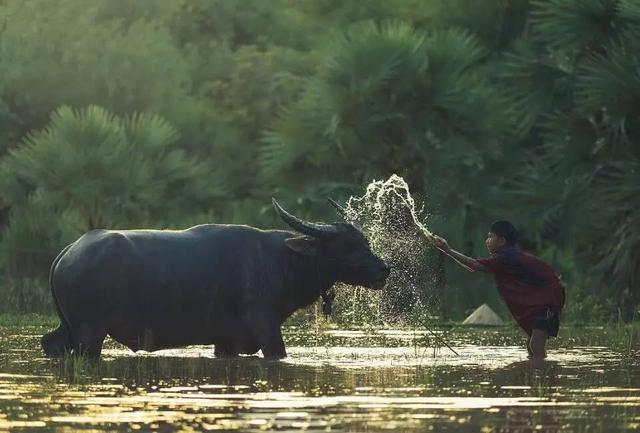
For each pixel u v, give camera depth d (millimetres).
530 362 35438
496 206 75875
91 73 83000
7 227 75688
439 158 75125
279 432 21062
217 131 89688
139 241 37281
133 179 70875
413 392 27109
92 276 36438
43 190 70938
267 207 80312
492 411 23969
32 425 21875
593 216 67562
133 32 94438
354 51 75125
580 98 70750
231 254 38000
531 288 38094
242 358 37031
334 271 38406
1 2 90062
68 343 37156
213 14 120750
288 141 77438
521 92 74625
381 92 75250
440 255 71562
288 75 101000
